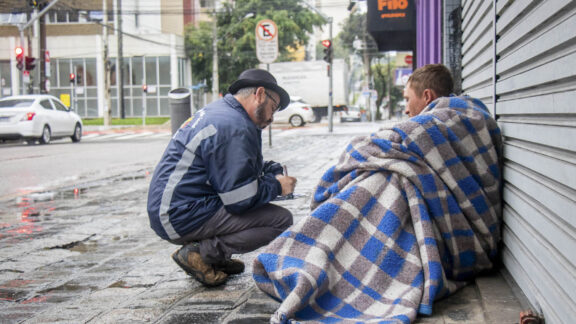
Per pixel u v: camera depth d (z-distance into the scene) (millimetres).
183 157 3223
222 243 3318
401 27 12359
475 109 3311
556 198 2260
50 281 3666
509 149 3186
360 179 3031
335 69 37812
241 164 3154
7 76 41625
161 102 42281
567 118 2158
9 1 36625
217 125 3186
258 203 3258
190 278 3627
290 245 2797
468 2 4621
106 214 6086
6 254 4422
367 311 2641
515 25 2967
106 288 3475
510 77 3127
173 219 3246
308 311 2615
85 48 42094
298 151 13461
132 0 42969
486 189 3230
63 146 17156
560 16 2227
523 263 2783
